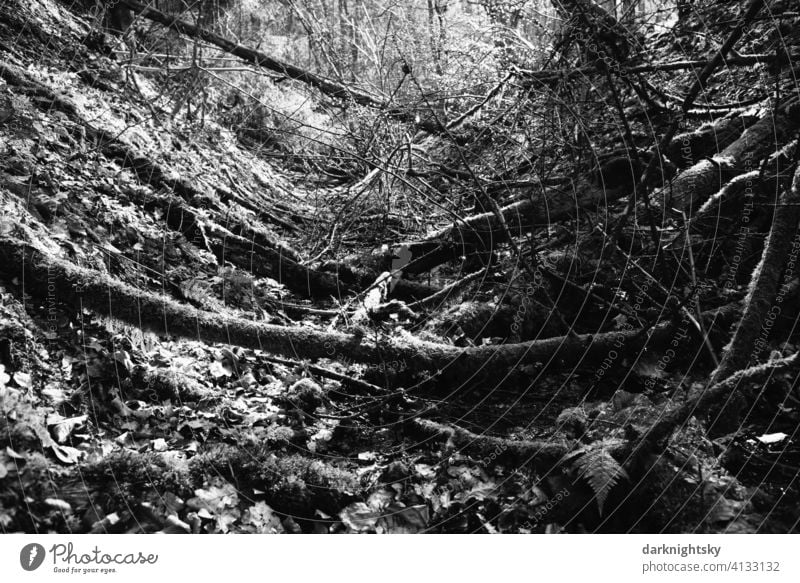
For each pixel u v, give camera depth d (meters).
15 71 5.73
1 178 4.29
